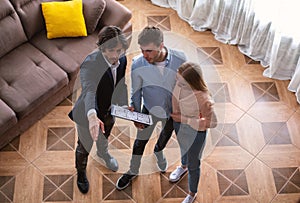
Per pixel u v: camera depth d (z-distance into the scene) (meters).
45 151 3.63
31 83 3.51
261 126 3.85
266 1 3.87
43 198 3.40
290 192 3.50
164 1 4.66
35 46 3.79
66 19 3.76
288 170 3.61
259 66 4.24
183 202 3.38
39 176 3.51
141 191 3.46
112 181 3.50
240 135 3.79
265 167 3.62
